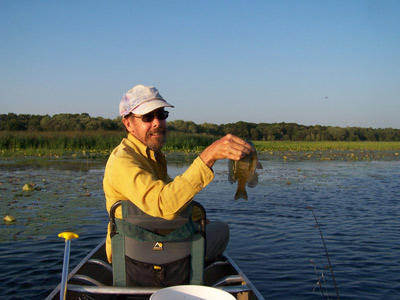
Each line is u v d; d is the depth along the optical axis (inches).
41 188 395.5
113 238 103.7
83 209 300.2
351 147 1628.9
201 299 87.7
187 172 84.0
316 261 196.4
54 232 237.1
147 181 87.9
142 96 105.4
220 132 2362.2
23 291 154.1
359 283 169.6
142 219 100.3
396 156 1074.7
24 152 904.9
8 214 281.4
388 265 191.6
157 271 103.0
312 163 779.4
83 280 117.9
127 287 102.9
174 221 100.9
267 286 165.6
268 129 2534.5
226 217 289.6
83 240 221.5
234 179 87.0
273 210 313.6
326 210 314.7
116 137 1111.6
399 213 305.0
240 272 123.7
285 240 232.2
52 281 163.9
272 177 522.6
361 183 469.4
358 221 278.8
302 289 162.9
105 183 103.0
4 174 504.7
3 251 201.3
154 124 106.0
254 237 238.5
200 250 105.3
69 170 558.6
